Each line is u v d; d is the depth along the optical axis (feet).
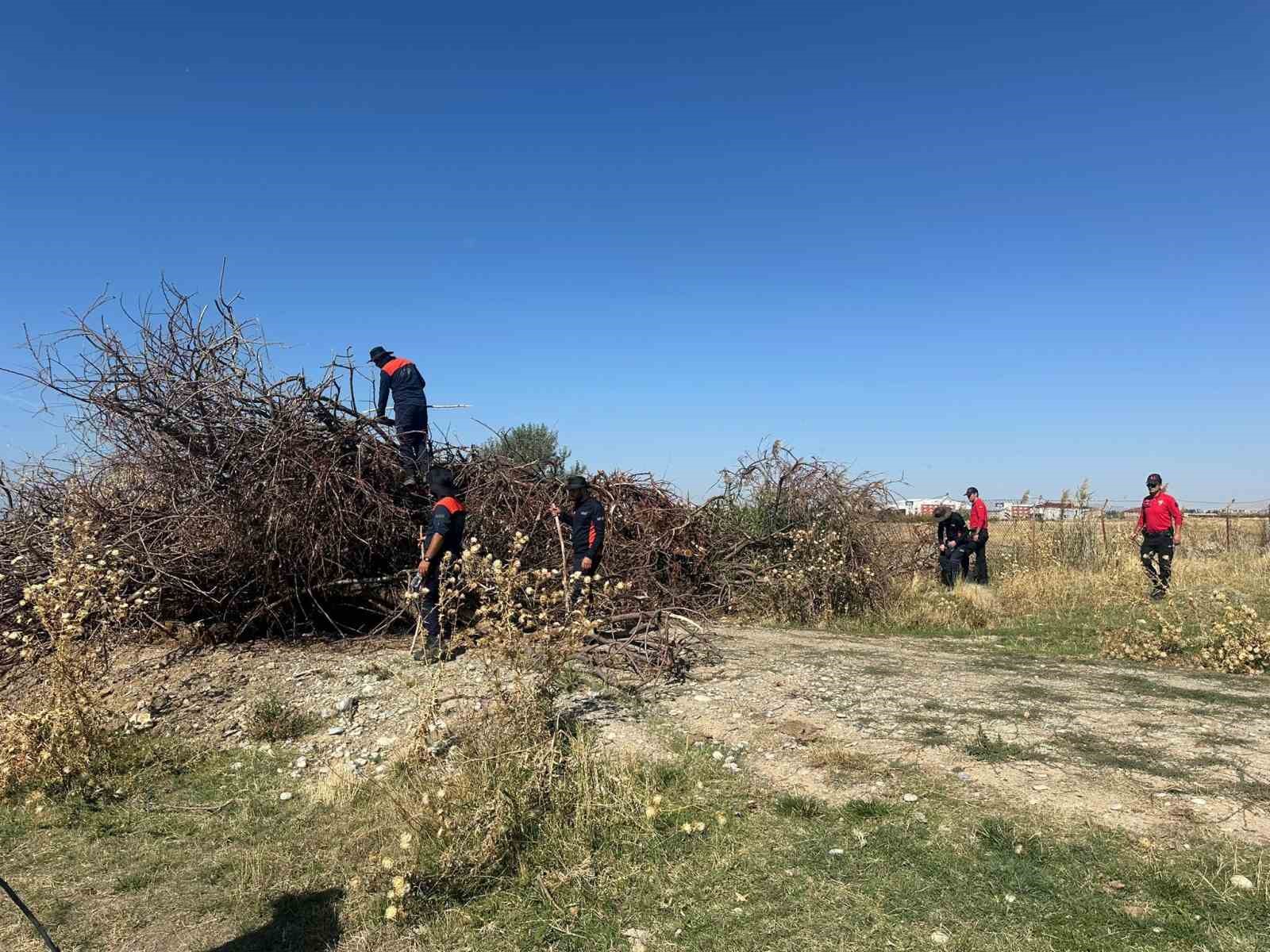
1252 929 9.58
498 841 12.10
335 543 23.70
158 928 11.04
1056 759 14.69
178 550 23.15
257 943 10.60
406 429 26.73
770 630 30.37
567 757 14.39
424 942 10.51
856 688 19.89
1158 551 36.09
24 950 10.60
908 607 34.09
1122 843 11.68
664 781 14.40
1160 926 9.77
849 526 34.50
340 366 24.16
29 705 17.54
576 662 21.18
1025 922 10.02
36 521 23.43
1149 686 20.35
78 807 15.02
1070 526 49.06
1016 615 33.63
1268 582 40.34
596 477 30.63
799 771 14.87
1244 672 22.63
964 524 41.34
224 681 20.88
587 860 11.95
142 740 17.78
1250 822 12.05
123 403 23.18
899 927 10.09
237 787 15.72
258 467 23.40
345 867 12.39
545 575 17.66
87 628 20.54
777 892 11.05
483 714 15.78
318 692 20.01
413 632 24.97
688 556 32.63
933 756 15.12
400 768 15.39
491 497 27.12
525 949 10.20
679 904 10.89
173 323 23.99
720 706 18.43
